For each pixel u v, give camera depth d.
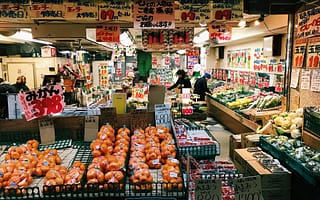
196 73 11.80
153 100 6.52
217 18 4.23
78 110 3.65
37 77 9.38
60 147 2.85
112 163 2.13
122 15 4.20
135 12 4.13
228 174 2.32
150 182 1.99
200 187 1.75
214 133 7.33
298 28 4.41
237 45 9.40
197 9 4.22
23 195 1.93
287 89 4.80
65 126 3.07
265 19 5.80
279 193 2.91
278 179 2.89
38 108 2.78
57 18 4.08
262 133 4.50
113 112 3.12
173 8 4.15
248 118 5.52
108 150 2.54
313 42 4.00
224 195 2.03
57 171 2.12
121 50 13.07
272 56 6.48
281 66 6.15
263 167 3.05
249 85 8.20
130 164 2.26
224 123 8.13
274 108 5.36
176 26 5.56
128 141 2.84
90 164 2.24
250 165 3.14
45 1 4.04
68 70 7.56
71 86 6.11
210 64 12.32
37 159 2.36
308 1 4.08
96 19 4.18
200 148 3.00
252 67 8.04
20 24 5.09
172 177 2.05
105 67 8.98
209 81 11.30
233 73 9.71
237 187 1.78
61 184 1.94
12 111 3.32
